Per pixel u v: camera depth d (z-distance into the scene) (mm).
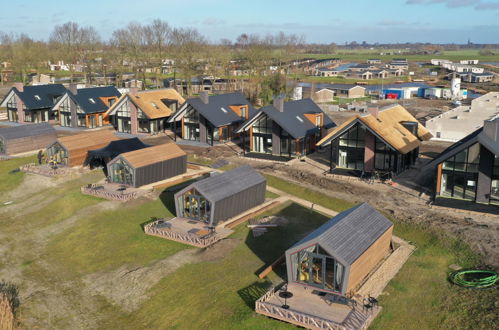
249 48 157875
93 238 38156
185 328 26219
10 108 84188
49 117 84750
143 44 147625
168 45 147625
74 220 41562
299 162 54844
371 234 29250
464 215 36938
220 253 33312
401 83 154375
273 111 56812
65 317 28578
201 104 65125
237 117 67562
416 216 37188
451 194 40812
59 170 53469
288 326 24812
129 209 42375
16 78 151375
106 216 41438
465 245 31906
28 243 38938
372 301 25516
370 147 48656
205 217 38000
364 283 28234
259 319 25641
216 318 26453
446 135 66688
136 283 30969
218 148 62438
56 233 40094
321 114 60000
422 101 114875
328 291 26875
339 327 23281
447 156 39219
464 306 25406
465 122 65125
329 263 26953
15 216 44219
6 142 61188
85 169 53938
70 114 78625
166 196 44938
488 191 38594
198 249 34312
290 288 27766
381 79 174500
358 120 47812
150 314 27969
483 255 30406
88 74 150625
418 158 55844
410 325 24406
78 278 32906
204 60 137500
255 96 107000
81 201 44812
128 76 154375
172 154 49938
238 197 38875
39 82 142250
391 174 47375
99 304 29609
